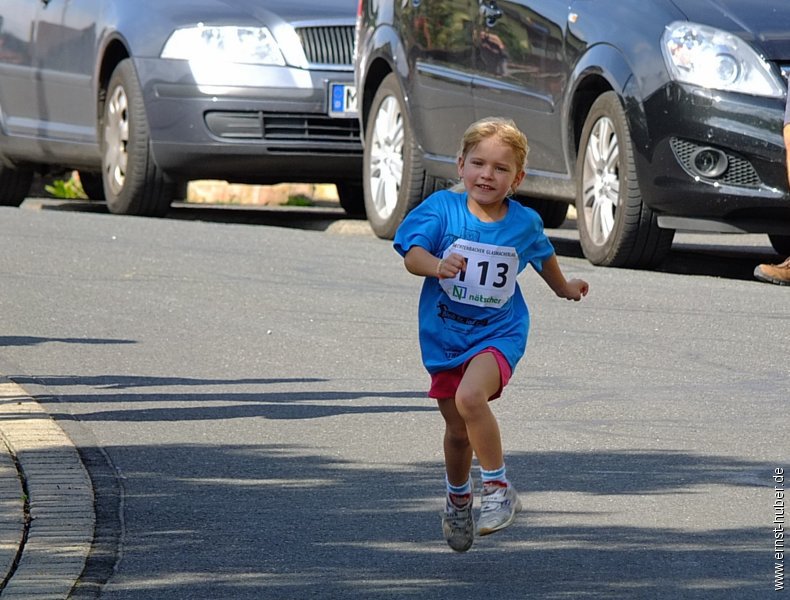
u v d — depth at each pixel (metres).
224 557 14.12
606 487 16.50
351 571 13.80
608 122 30.67
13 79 45.47
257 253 32.06
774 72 28.98
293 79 38.62
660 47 29.67
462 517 14.30
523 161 14.71
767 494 16.23
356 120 39.31
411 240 14.62
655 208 30.02
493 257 14.60
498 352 14.39
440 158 35.25
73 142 43.31
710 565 13.98
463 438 14.47
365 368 22.09
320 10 39.34
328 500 15.93
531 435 18.64
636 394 20.75
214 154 38.66
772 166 28.77
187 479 16.59
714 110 28.94
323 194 54.84
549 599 13.07
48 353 22.59
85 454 17.47
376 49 37.31
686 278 30.11
